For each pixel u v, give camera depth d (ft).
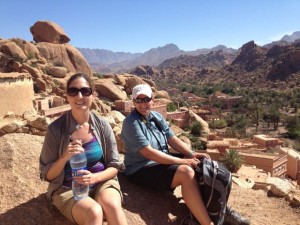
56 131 5.21
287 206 8.42
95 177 5.06
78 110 5.23
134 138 6.36
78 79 5.20
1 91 30.07
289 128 94.17
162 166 6.36
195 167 6.07
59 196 5.06
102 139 5.51
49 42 100.78
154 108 70.90
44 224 5.37
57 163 4.99
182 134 56.95
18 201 5.75
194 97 190.49
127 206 6.26
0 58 72.38
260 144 58.80
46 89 64.69
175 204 6.82
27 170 6.57
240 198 8.63
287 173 48.83
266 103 172.45
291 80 235.61
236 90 234.38
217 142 51.26
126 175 6.93
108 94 73.51
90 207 4.65
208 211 5.76
